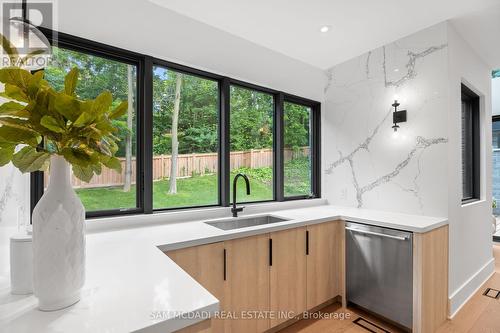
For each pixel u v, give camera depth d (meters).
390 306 1.97
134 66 1.99
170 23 2.02
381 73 2.59
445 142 2.13
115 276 0.93
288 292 1.94
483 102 2.88
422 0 1.89
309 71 3.05
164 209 2.10
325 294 2.21
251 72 2.52
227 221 2.19
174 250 1.42
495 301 2.34
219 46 2.29
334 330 1.97
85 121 0.69
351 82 2.88
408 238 1.86
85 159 0.72
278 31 2.32
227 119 2.42
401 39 2.44
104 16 1.74
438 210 2.17
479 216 2.68
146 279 0.90
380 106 2.60
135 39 1.87
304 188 3.19
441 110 2.16
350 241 2.25
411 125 2.35
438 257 1.99
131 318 0.65
